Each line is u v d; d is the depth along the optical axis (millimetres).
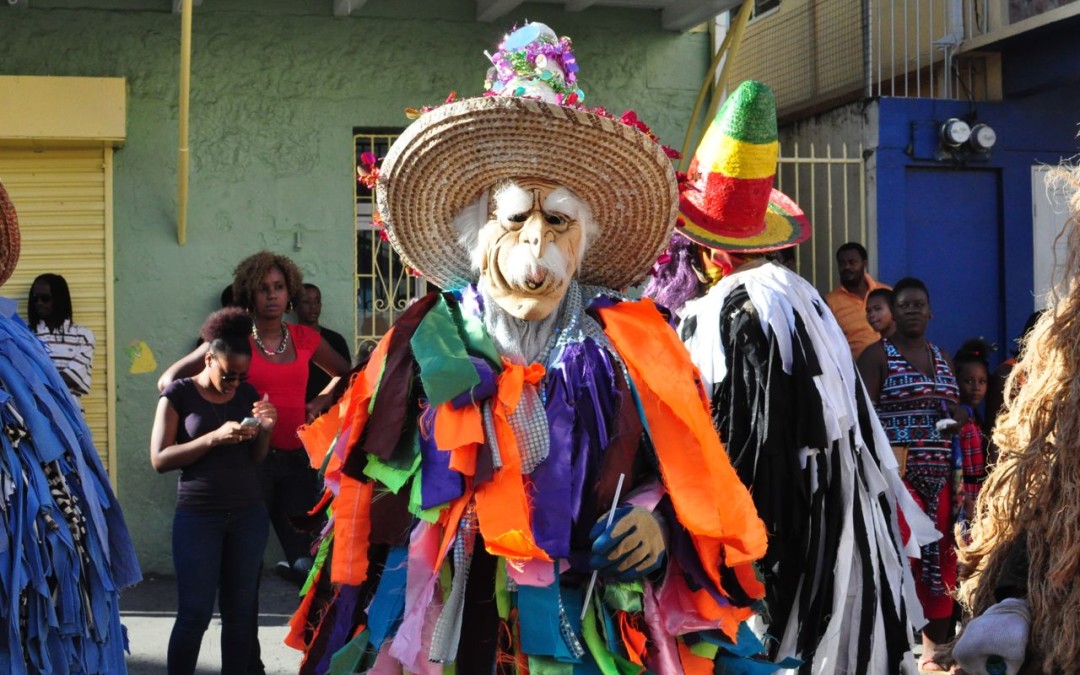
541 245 3012
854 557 4203
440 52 8656
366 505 3047
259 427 5363
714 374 4242
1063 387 3123
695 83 9000
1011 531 3223
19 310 8312
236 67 8445
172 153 8383
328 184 8539
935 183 10008
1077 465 3051
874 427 4367
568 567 2924
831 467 4191
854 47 11086
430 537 2951
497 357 3037
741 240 4371
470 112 2982
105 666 4062
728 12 9430
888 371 6328
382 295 8688
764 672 3113
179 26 8367
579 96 3248
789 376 4152
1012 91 10062
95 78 8203
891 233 9836
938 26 10414
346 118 8555
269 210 8492
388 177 3146
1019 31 9641
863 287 8805
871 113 9883
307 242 8523
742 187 4297
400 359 3047
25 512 3768
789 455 4113
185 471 5281
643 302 3244
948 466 6242
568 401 3023
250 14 8445
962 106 9977
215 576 5270
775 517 4086
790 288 4293
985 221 10109
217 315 5441
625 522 2867
